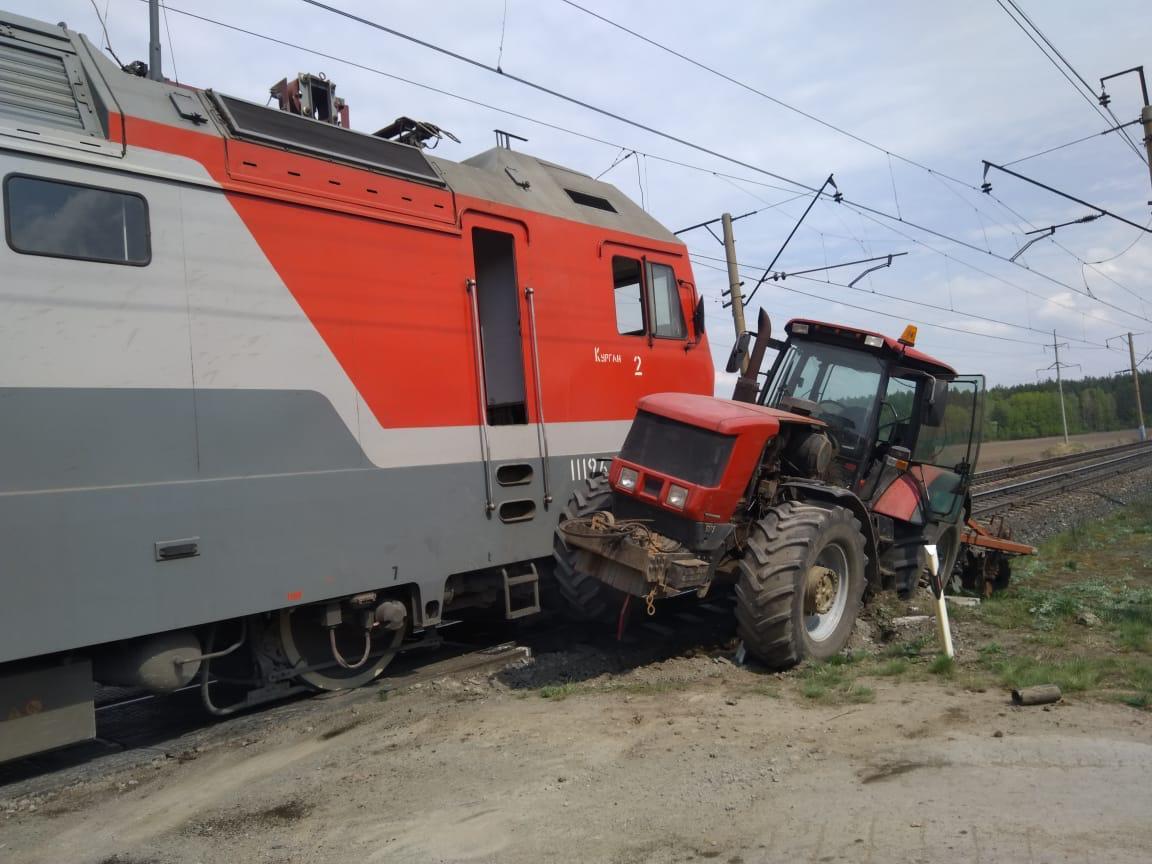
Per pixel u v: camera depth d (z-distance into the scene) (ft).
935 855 10.49
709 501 20.33
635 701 18.42
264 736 17.90
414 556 20.63
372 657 21.56
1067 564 35.37
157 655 16.56
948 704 16.94
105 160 16.08
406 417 20.71
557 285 25.53
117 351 15.87
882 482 26.94
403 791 14.07
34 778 16.05
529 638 26.13
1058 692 16.74
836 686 18.75
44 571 14.69
